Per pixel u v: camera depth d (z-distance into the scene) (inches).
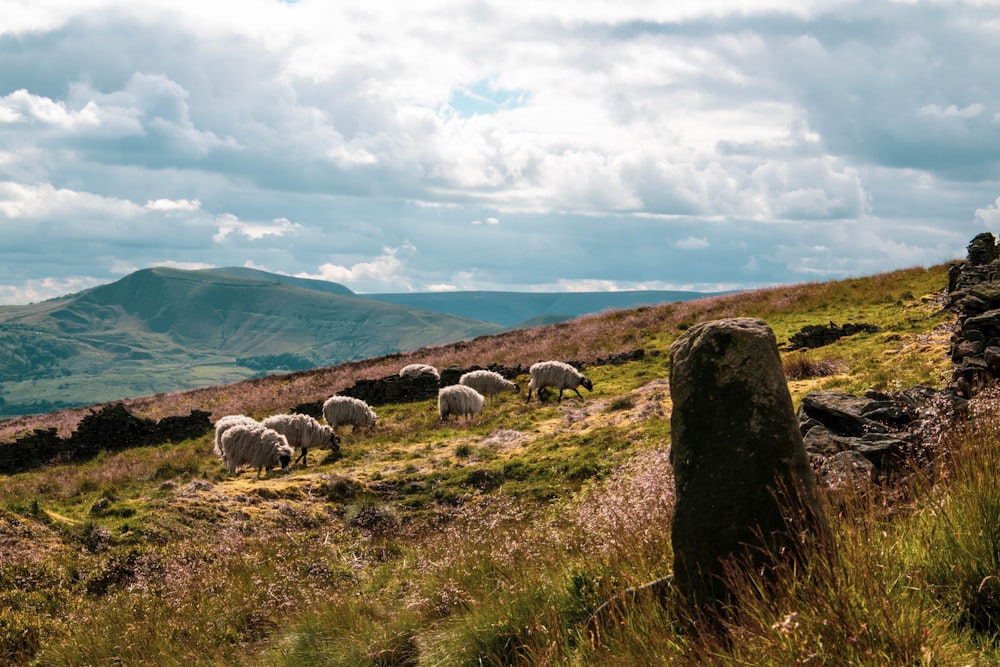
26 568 510.0
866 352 927.7
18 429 1644.9
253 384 1931.6
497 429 1024.9
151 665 357.4
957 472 237.1
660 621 208.8
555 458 785.6
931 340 863.1
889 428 353.1
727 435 209.8
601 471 709.9
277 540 629.0
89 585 505.4
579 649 216.7
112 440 1263.5
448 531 527.8
